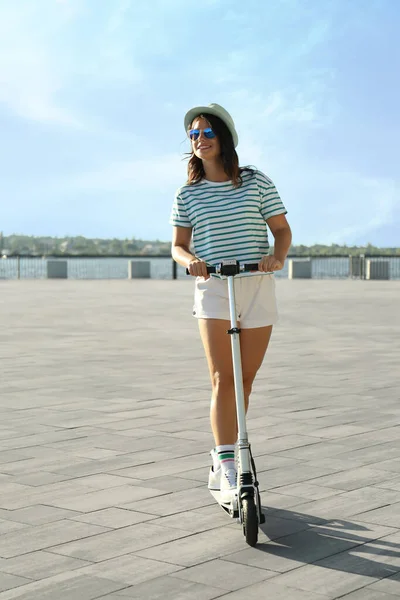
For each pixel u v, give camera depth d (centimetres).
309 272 3762
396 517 436
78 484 498
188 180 472
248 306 449
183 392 804
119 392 806
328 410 713
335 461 547
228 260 426
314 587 348
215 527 423
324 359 1030
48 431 640
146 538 407
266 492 480
